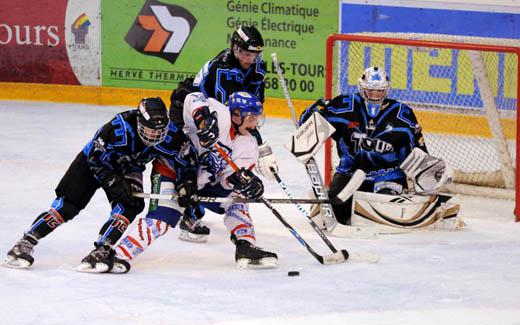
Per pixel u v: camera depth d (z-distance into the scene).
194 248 13.29
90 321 9.80
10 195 16.66
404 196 14.41
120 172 11.59
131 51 25.86
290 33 24.44
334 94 21.03
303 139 14.13
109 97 26.28
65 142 21.69
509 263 12.45
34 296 10.65
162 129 10.99
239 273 11.85
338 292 10.98
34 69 26.62
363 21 23.70
